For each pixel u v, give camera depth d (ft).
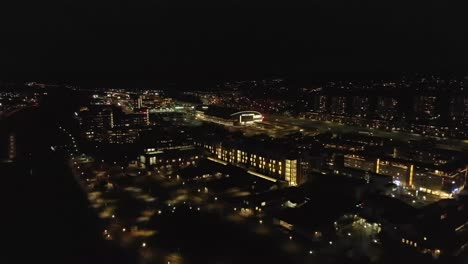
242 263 322.75
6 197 474.08
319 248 346.13
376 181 484.33
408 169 508.94
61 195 482.28
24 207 443.32
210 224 398.42
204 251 342.44
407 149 626.64
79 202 459.32
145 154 621.72
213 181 520.83
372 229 383.24
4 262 324.19
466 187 505.66
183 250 344.08
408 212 383.45
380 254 333.42
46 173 572.92
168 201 464.24
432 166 494.18
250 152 603.67
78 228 389.19
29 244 355.77
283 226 391.86
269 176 567.59
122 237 369.30
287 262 322.75
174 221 402.52
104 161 635.25
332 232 371.15
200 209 438.81
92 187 510.58
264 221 407.03
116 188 510.17
